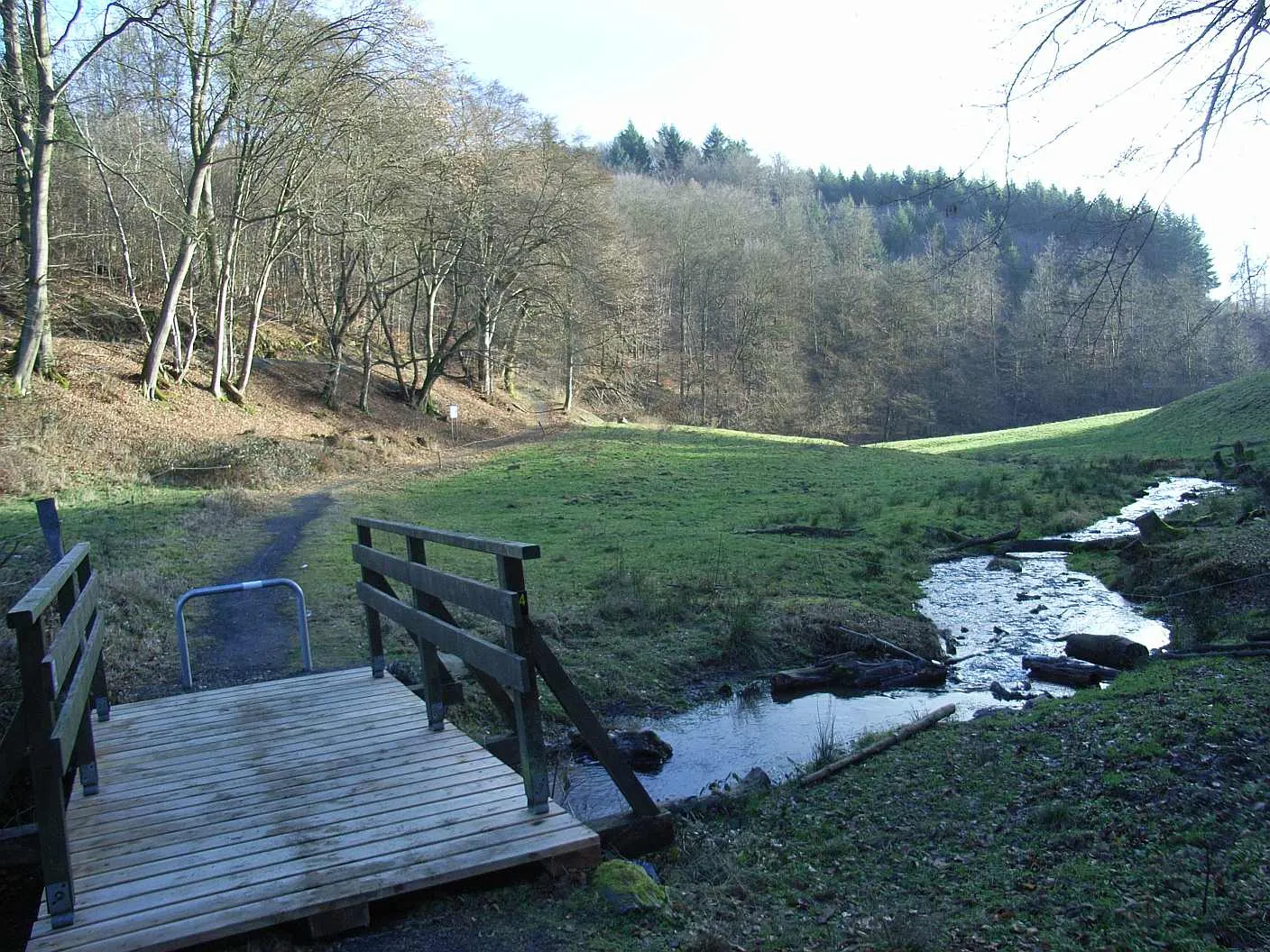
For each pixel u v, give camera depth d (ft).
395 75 112.47
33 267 98.27
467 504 91.86
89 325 129.59
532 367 239.91
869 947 13.43
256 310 127.13
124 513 71.97
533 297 186.50
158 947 12.05
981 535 70.90
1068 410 201.46
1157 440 140.77
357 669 27.94
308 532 71.41
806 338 252.62
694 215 255.09
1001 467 121.49
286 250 139.13
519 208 159.53
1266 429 127.54
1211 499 74.33
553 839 14.75
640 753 28.84
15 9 93.09
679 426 191.21
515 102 157.17
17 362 97.91
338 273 180.04
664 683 38.06
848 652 42.34
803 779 24.89
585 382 242.99
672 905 14.43
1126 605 50.06
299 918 12.72
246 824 15.90
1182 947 13.37
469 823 15.49
